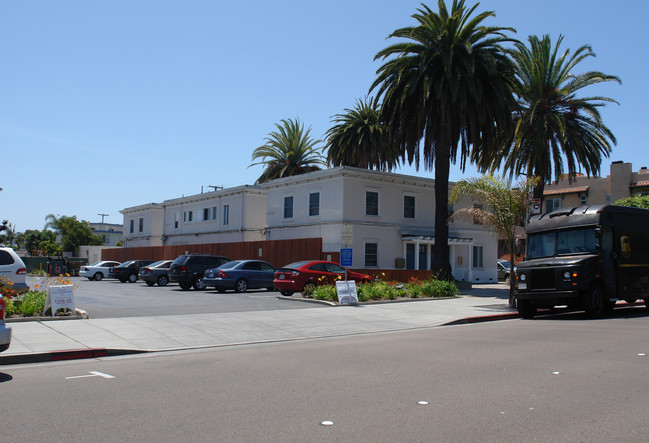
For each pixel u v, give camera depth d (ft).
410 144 88.69
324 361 30.17
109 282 114.11
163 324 43.83
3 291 45.98
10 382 24.97
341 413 19.48
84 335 37.58
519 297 55.31
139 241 174.09
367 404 20.71
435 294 73.31
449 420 18.53
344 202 103.45
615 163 160.25
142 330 40.73
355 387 23.58
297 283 71.87
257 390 23.15
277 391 22.94
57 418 18.93
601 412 19.42
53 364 29.89
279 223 119.85
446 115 83.56
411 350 33.76
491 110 84.79
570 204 168.96
